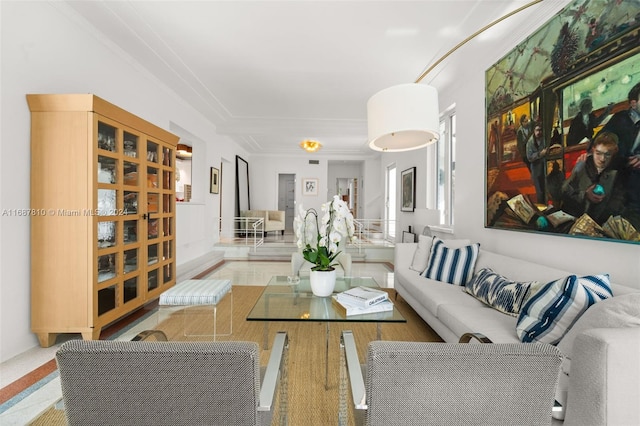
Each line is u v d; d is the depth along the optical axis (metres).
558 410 1.09
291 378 2.00
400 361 0.72
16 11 2.23
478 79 3.52
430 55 3.45
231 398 0.77
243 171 9.27
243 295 3.92
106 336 2.59
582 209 2.05
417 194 5.77
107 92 3.17
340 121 6.16
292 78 4.14
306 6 2.66
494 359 0.71
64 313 2.32
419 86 1.72
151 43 3.26
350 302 1.98
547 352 0.72
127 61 3.48
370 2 2.60
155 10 2.72
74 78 2.75
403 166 6.69
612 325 1.18
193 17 2.82
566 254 2.26
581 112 2.06
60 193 2.32
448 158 4.61
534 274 2.19
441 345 0.73
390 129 1.74
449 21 2.84
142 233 3.05
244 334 2.70
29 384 1.87
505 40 2.99
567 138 2.18
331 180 11.66
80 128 2.33
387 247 6.72
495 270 2.61
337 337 2.64
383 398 0.75
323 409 1.70
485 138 3.31
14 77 2.22
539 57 2.47
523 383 0.73
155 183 3.36
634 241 1.70
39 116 2.32
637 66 1.69
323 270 2.25
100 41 3.05
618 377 1.01
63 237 2.32
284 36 3.12
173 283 3.76
